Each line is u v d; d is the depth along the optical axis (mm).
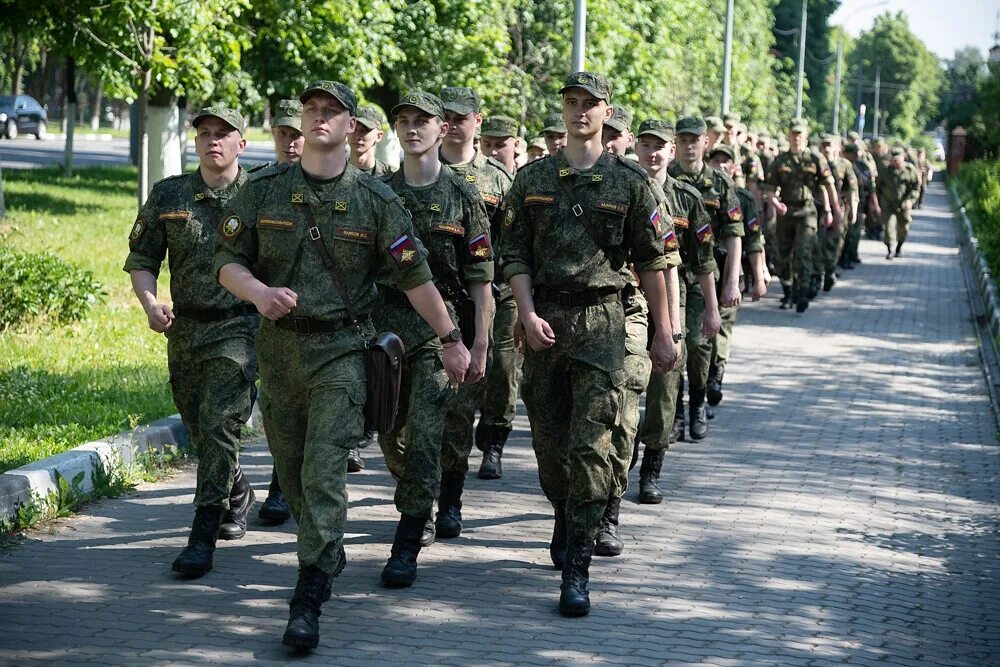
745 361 17953
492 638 7301
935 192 76062
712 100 40594
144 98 18359
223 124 8414
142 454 10914
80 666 6699
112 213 29594
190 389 8555
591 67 24875
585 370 7898
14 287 15953
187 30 18109
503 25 23781
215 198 8461
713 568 8781
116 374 13664
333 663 6852
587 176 7922
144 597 7828
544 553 9070
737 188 14227
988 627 7883
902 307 24141
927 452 12758
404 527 8266
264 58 22438
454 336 7445
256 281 7059
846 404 15133
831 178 22875
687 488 11062
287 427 7371
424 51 22953
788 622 7742
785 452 12562
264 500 10305
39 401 12172
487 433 11266
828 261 26094
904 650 7398
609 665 6918
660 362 8227
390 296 8516
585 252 7914
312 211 7164
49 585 8008
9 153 53969
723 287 12297
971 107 79562
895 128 155125
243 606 7719
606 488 7809
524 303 7977
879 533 9836
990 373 17297
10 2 20359
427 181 8633
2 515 9062
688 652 7152
